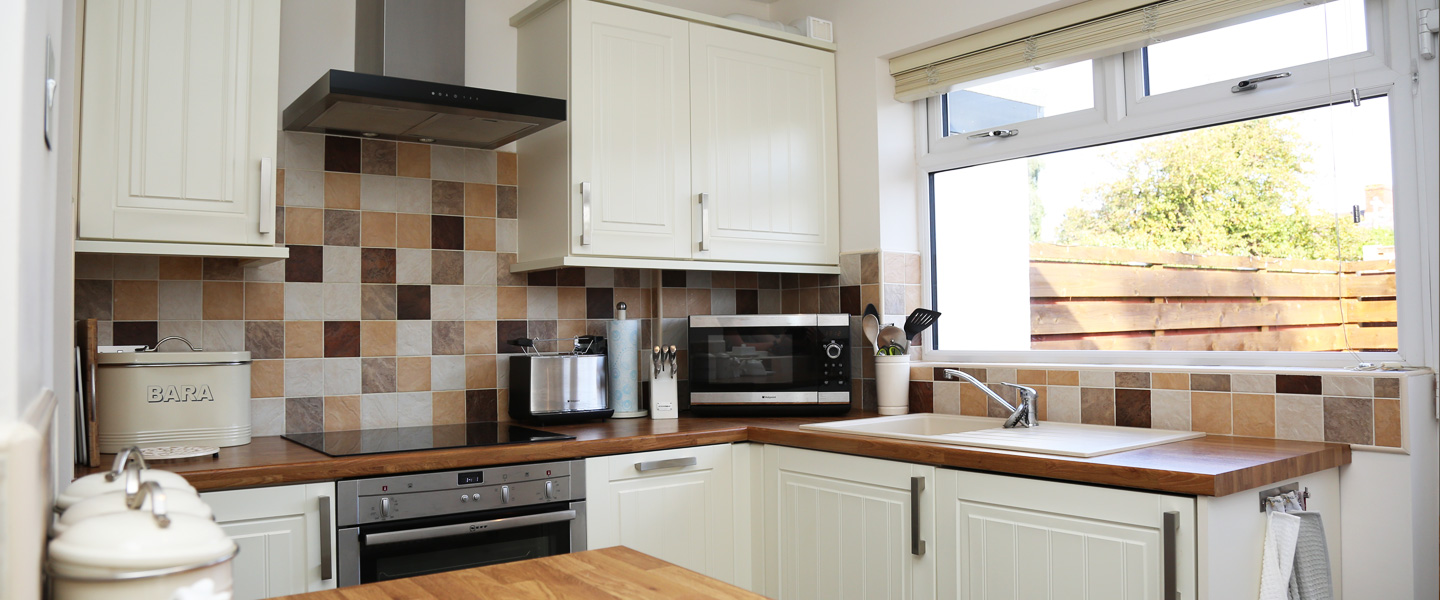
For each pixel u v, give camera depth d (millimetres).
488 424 2822
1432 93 2057
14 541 649
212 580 788
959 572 2102
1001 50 2879
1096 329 2748
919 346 3240
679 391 3350
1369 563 2021
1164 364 2561
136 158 2105
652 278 3316
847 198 3268
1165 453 1943
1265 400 2191
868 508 2334
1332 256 2225
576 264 2693
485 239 2945
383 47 2514
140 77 2117
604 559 1252
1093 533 1832
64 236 1332
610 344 3000
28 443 658
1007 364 2836
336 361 2658
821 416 2980
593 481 2418
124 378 2109
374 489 2109
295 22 2635
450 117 2479
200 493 1899
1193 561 1667
